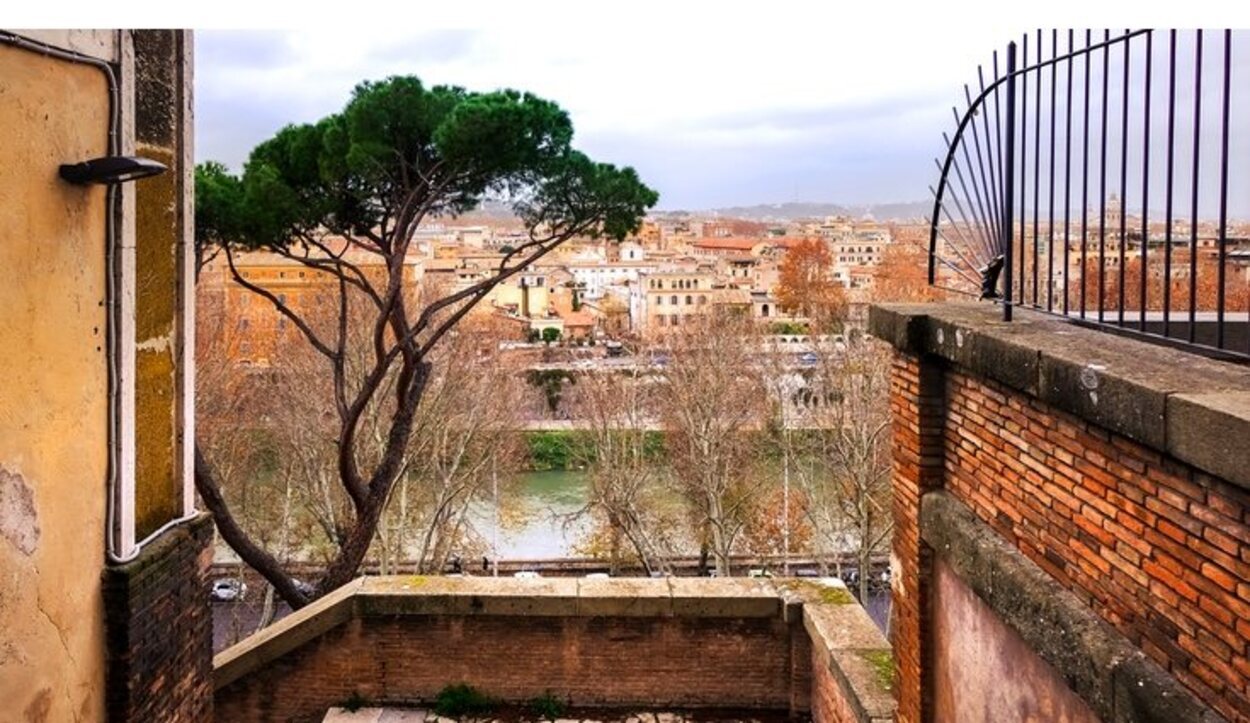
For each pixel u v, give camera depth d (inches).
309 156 416.8
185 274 219.5
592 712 317.7
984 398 163.6
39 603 167.8
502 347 1270.9
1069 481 134.0
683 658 320.2
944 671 181.5
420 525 1070.4
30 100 162.6
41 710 168.6
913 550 189.8
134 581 190.9
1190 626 107.0
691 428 1003.9
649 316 2503.7
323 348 447.5
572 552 1181.7
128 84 189.9
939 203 204.4
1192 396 102.3
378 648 319.3
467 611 316.5
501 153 384.8
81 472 179.9
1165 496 111.3
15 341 160.6
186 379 220.2
